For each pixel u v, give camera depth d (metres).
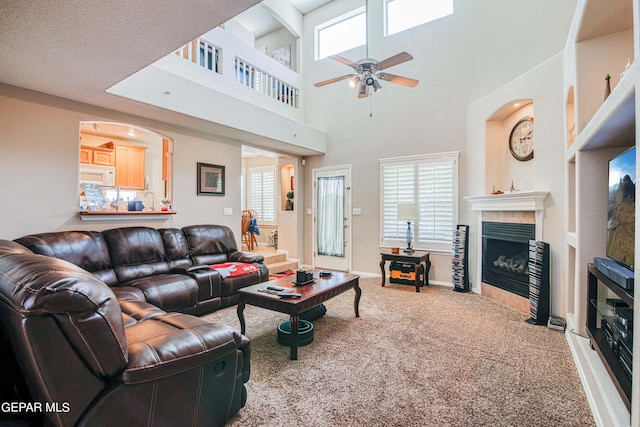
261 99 5.53
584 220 2.66
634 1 1.28
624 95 1.49
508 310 3.82
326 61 6.48
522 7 4.37
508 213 4.03
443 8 5.28
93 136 6.32
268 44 7.62
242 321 2.99
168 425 1.45
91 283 1.29
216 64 4.77
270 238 8.15
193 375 1.53
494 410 1.89
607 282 1.94
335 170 6.40
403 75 5.49
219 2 1.82
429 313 3.71
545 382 2.20
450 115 5.04
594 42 2.62
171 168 4.34
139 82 3.37
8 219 2.99
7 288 1.20
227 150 5.10
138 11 1.87
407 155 5.47
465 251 4.69
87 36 2.14
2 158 2.96
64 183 3.34
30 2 1.75
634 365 1.25
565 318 3.24
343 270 6.29
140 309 2.25
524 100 3.83
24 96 3.07
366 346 2.79
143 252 3.67
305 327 2.98
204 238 4.40
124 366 1.33
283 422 1.77
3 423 1.37
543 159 3.56
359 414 1.85
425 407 1.92
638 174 1.21
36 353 1.14
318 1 6.44
